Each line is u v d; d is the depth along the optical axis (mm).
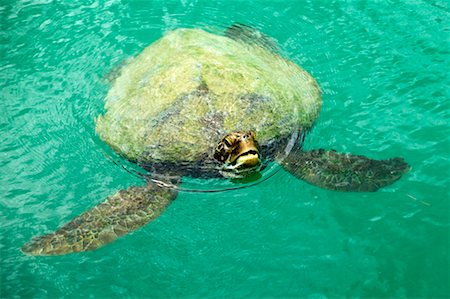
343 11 3316
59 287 2291
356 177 2510
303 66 3004
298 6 3363
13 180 2607
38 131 2787
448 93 2830
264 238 2387
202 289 2273
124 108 2711
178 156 2533
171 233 2414
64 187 2580
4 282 2297
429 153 2604
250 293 2254
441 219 2404
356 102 2826
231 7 3373
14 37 3240
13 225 2461
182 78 2699
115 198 2496
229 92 2643
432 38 3115
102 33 3232
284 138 2611
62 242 2357
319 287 2258
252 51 2977
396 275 2277
